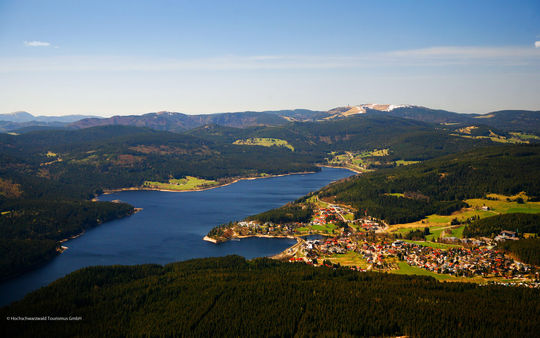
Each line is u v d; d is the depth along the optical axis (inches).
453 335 6747.1
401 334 7007.9
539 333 6668.3
